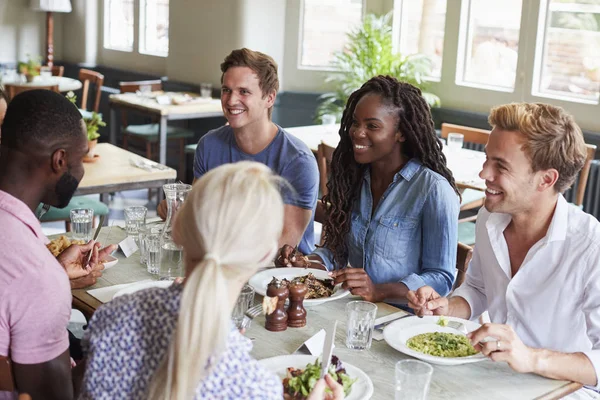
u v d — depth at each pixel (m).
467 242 4.10
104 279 2.29
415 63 5.66
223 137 2.88
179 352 1.14
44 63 8.75
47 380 1.59
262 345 1.87
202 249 1.18
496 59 5.50
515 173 1.93
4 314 1.55
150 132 6.42
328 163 4.22
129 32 8.09
